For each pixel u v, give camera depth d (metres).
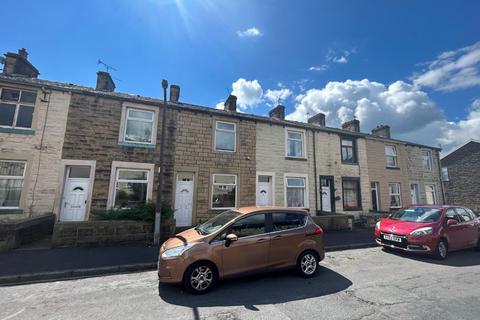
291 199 13.73
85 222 7.79
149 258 6.66
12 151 9.00
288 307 4.09
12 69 10.01
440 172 19.61
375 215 13.67
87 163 9.80
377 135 17.73
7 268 5.61
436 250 7.18
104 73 11.37
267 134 13.58
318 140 15.02
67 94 9.96
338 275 5.75
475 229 8.42
